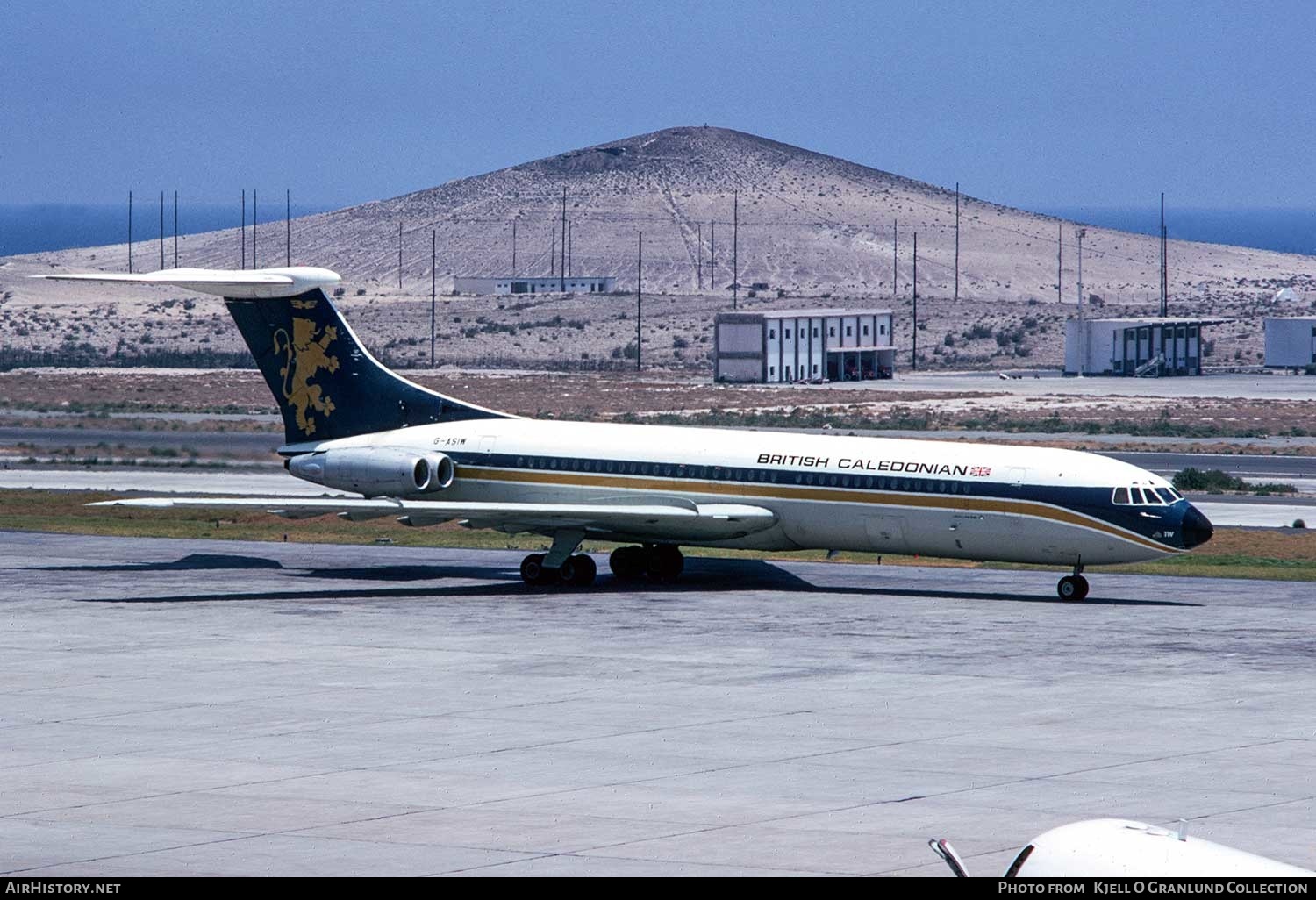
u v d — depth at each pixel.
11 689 63.66
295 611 84.44
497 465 98.94
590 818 44.84
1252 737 55.38
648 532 94.12
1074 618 82.19
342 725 57.22
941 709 60.09
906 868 40.06
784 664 69.38
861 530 90.69
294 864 40.41
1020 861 24.33
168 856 41.09
